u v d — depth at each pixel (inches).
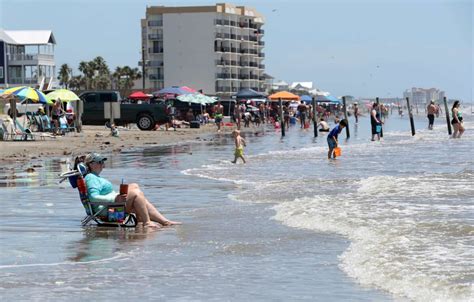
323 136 2571.4
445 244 511.2
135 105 2694.4
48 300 392.5
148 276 445.4
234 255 506.3
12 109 1973.4
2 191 893.2
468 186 876.6
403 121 5221.5
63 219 681.0
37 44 5807.1
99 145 1838.1
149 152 1656.0
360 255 486.3
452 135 2362.2
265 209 734.5
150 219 644.7
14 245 552.4
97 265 478.0
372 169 1210.6
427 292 392.8
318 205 723.4
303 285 419.5
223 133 2748.5
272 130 3176.7
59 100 2224.4
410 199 761.6
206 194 878.4
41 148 1668.3
